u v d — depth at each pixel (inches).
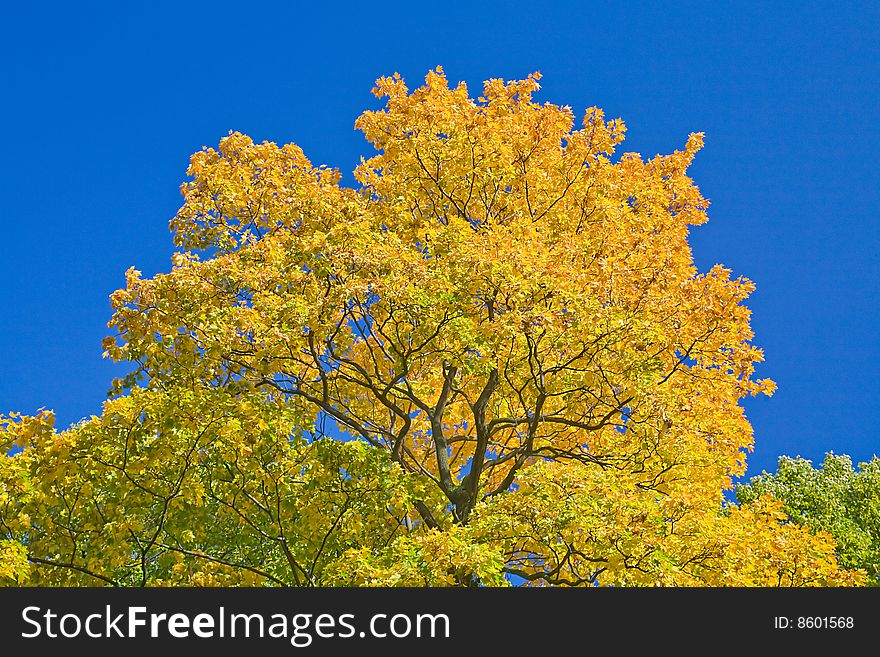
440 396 591.5
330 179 592.4
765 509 468.8
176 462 455.5
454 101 628.4
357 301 482.9
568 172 601.3
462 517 522.9
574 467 431.8
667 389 508.7
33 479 445.7
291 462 489.1
